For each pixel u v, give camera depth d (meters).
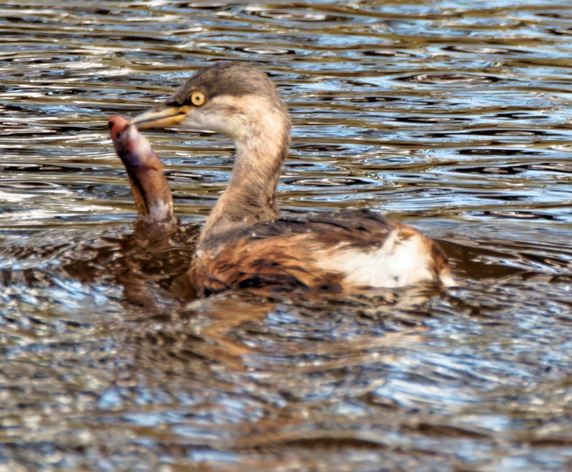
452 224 12.62
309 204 13.40
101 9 23.34
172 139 16.19
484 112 17.12
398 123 16.59
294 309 9.45
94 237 12.03
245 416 7.53
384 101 17.59
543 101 17.66
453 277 10.33
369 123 16.56
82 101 17.33
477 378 8.04
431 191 13.92
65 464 6.96
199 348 8.68
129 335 9.02
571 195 13.80
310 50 20.36
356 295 9.77
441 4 24.02
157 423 7.46
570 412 7.54
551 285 10.17
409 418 7.45
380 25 22.23
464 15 23.08
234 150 15.72
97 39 20.86
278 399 7.75
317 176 14.44
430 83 18.53
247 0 24.34
